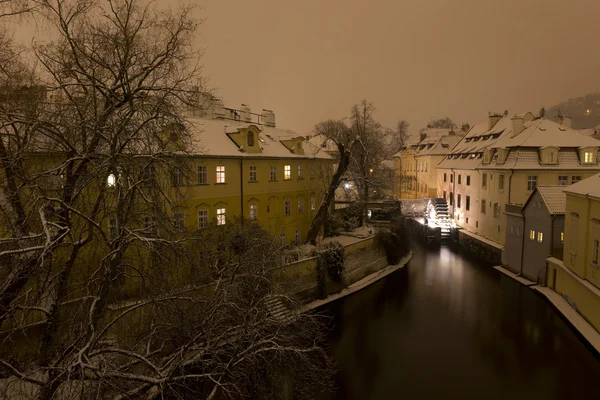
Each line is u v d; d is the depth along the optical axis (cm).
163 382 937
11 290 1038
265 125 3584
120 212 1062
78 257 1329
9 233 1120
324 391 1650
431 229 4422
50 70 1155
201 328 1148
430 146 5747
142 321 1423
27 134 1095
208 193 2411
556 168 3228
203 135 2558
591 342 1927
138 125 1179
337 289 2748
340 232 3588
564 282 2478
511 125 3997
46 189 1110
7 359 1037
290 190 3111
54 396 906
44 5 1088
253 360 1128
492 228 3662
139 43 1252
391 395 1622
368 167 4241
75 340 1006
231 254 1781
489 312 2416
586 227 2144
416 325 2264
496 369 1800
